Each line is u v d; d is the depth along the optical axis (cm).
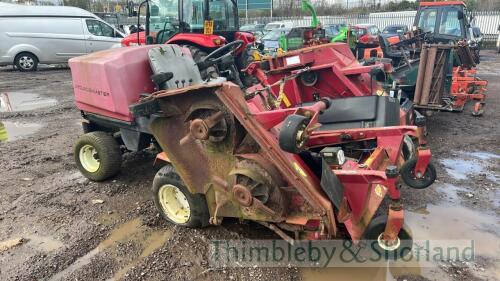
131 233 395
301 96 609
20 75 1492
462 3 1134
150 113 338
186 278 327
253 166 320
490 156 584
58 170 557
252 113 312
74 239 386
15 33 1534
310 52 589
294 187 310
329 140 404
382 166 375
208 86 308
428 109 683
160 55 466
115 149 502
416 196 461
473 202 445
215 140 326
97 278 328
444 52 651
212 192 356
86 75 472
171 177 383
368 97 454
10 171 554
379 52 1010
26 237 390
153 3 873
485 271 329
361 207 319
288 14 3547
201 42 816
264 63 623
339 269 334
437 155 591
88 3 3391
